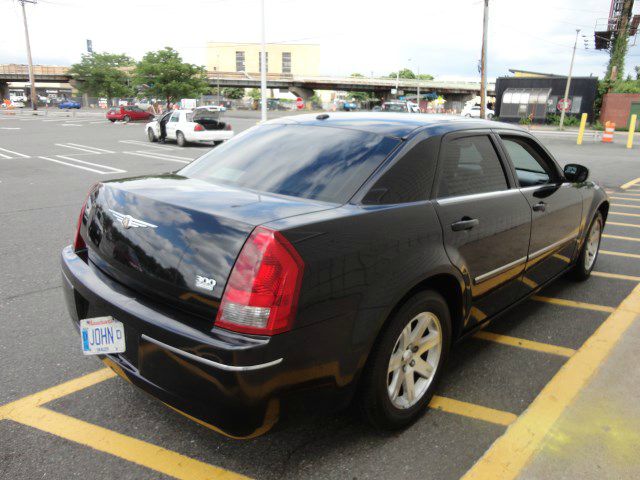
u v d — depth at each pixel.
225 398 2.01
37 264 5.32
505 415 2.86
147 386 2.27
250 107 88.19
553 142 25.45
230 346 1.98
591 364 3.37
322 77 105.88
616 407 2.84
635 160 17.70
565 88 44.31
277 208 2.31
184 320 2.15
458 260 2.78
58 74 98.06
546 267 3.99
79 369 3.28
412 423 2.77
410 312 2.53
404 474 2.38
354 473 2.38
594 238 5.08
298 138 3.07
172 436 2.63
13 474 2.34
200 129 20.25
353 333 2.25
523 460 2.43
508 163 3.47
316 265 2.10
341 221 2.26
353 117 3.24
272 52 145.00
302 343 2.08
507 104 46.41
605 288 4.92
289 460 2.46
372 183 2.56
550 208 3.81
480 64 37.00
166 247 2.24
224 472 2.38
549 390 3.05
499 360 3.51
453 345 3.04
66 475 2.35
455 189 2.94
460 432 2.70
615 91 43.97
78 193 9.54
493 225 3.10
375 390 2.44
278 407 2.10
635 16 47.28
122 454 2.49
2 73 96.06
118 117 38.94
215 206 2.30
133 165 14.11
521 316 4.25
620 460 2.43
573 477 2.32
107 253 2.53
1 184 10.45
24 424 2.71
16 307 4.21
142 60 58.53
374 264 2.31
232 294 2.02
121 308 2.30
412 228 2.54
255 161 2.97
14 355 3.43
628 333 3.83
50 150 18.05
